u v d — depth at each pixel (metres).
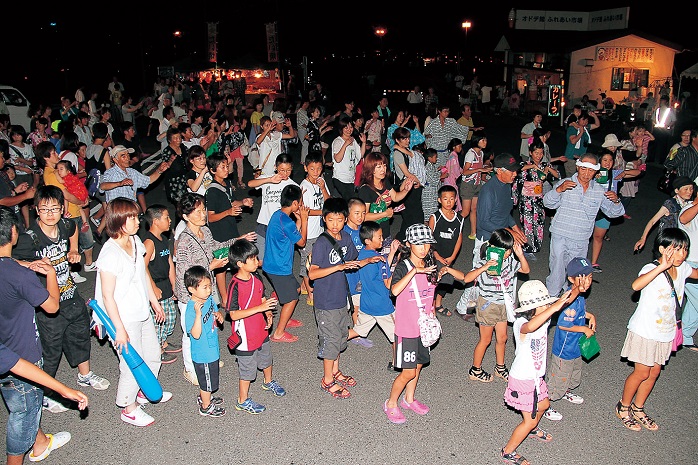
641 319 5.66
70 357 6.32
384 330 6.55
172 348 7.37
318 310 6.27
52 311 5.08
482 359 6.86
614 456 5.47
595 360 7.21
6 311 4.88
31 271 4.93
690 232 7.18
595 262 10.14
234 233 7.84
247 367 5.96
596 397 6.42
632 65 32.56
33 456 5.39
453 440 5.68
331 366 6.35
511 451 5.34
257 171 12.52
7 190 8.85
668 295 5.58
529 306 5.14
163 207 6.53
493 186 7.88
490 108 38.66
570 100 33.28
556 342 5.87
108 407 6.21
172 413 6.11
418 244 5.54
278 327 7.62
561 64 35.84
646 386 5.86
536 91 35.38
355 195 10.85
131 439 5.69
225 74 40.62
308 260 6.34
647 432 5.82
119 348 5.42
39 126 15.12
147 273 6.03
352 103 17.12
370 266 6.36
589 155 7.83
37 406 5.02
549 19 37.53
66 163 9.00
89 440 5.68
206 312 5.73
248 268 5.73
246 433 5.78
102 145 11.15
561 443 5.66
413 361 5.72
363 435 5.75
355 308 7.38
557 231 8.17
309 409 6.17
